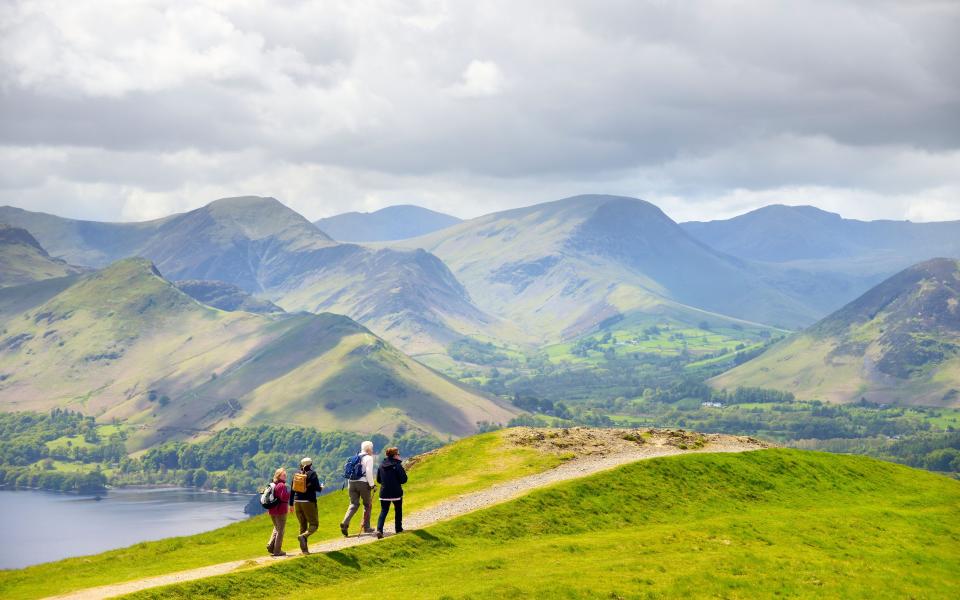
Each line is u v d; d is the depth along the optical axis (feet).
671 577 156.87
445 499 209.97
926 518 233.55
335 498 237.86
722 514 215.72
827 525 211.00
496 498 205.46
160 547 203.41
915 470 304.50
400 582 148.15
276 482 165.17
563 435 278.05
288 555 163.84
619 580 152.05
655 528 194.49
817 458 283.18
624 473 225.97
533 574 153.17
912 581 175.83
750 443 291.38
